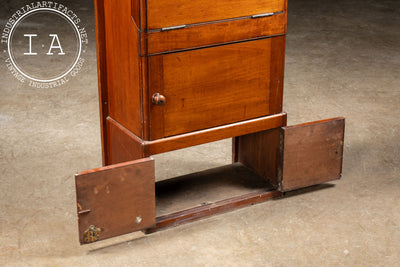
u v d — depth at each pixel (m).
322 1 7.43
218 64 2.70
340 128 3.08
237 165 3.36
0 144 3.70
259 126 2.93
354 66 5.21
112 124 2.88
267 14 2.74
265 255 2.62
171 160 3.56
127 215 2.63
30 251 2.65
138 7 2.41
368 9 7.07
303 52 5.59
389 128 3.98
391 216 2.94
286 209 3.00
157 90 2.57
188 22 2.54
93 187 2.50
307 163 3.06
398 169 3.44
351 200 3.09
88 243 2.58
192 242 2.73
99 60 2.80
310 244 2.70
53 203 3.06
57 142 3.75
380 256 2.61
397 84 4.79
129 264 2.56
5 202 3.05
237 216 2.94
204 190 3.08
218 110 2.79
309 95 4.57
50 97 4.47
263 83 2.88
